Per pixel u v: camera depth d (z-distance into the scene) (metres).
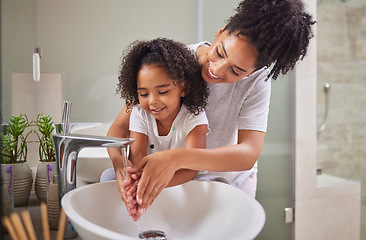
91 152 0.96
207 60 0.89
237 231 0.76
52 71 0.97
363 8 1.64
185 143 0.94
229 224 0.81
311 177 1.57
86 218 0.79
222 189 0.87
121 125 0.99
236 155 0.85
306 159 1.56
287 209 1.53
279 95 1.50
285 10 0.80
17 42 0.91
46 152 0.91
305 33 0.84
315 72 1.55
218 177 1.01
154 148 0.96
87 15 1.02
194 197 0.89
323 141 1.60
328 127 1.61
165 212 0.89
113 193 0.86
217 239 0.80
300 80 1.52
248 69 0.84
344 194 1.64
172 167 0.76
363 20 1.64
